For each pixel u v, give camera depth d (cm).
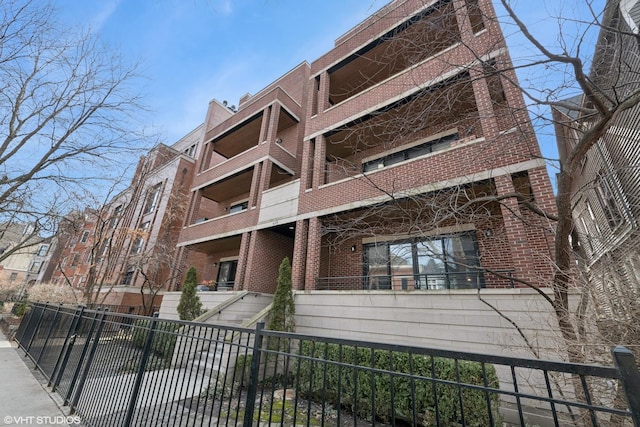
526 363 154
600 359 351
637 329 326
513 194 479
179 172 2019
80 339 555
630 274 377
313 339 231
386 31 966
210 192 1688
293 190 1105
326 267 1064
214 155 2202
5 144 794
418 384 482
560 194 414
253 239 1155
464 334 611
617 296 354
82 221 1203
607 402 339
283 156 1389
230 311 980
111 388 404
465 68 497
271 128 1362
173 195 1878
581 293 390
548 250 585
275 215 1122
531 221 619
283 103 1466
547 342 507
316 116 1152
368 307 748
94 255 1348
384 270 934
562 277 427
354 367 200
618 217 813
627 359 134
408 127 641
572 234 525
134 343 409
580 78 361
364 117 994
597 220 970
